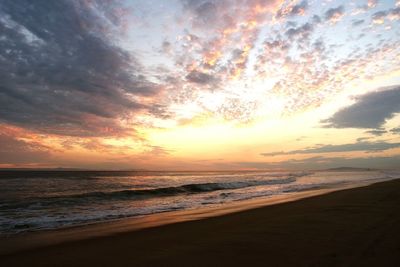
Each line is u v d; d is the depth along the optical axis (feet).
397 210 34.14
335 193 63.36
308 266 16.08
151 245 22.85
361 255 17.43
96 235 27.45
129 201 58.59
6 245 23.76
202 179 160.45
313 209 38.27
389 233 22.48
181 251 20.45
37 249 22.47
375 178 155.94
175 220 35.73
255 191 81.05
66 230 30.04
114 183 119.14
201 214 40.37
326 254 18.02
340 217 30.78
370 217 30.01
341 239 21.43
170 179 161.89
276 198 60.64
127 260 18.93
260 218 33.96
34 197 61.26
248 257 18.35
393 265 15.53
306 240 21.71
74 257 20.07
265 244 21.12
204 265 17.28
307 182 123.44
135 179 157.28
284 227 26.89
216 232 26.91
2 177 145.69
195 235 26.12
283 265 16.53
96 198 61.46
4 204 50.16
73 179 144.66
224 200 59.52
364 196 51.42
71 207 49.14
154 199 62.44
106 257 19.84
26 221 35.47
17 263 19.07
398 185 74.59
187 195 71.36
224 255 19.04
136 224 33.27
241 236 23.97
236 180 143.84
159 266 17.44
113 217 38.73
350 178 160.66
